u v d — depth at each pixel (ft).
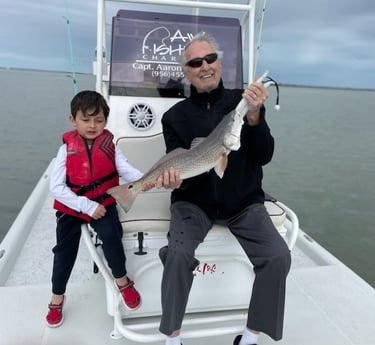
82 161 6.59
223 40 10.40
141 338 6.45
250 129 6.72
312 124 64.23
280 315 6.14
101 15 9.39
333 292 9.12
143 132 9.93
